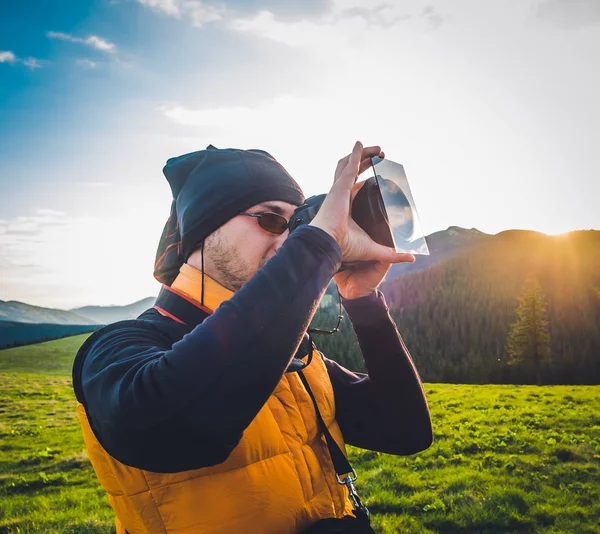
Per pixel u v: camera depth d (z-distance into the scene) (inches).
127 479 54.4
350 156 54.1
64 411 1073.5
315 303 47.3
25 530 361.4
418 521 351.9
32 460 585.9
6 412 1054.4
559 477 452.4
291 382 63.7
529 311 3112.7
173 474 54.5
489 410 925.2
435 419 837.8
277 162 68.4
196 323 60.4
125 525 57.3
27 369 2775.6
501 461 509.7
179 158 70.1
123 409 44.4
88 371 51.8
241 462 54.8
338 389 75.8
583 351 3198.8
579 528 335.6
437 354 3415.4
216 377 43.2
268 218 61.8
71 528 355.6
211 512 53.7
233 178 62.2
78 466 547.2
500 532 335.9
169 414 43.1
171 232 70.1
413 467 484.7
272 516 54.9
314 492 60.2
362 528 58.8
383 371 71.8
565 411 866.8
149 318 63.3
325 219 50.3
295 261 47.5
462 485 422.9
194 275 63.0
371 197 54.9
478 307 3863.2
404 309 3996.1
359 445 78.0
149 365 45.4
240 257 61.7
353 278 68.0
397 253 54.3
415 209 58.2
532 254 4901.6
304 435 61.6
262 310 44.9
